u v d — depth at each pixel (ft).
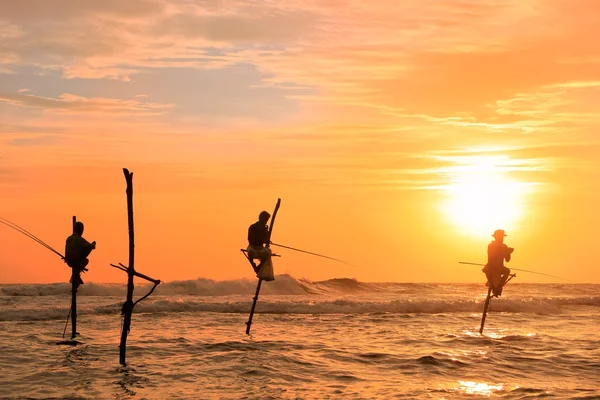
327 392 41.11
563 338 66.28
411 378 45.60
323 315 90.74
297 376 45.62
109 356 52.44
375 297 148.87
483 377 46.16
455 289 185.47
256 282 154.10
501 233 74.18
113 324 75.51
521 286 222.48
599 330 74.79
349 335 67.56
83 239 65.62
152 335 65.46
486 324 81.15
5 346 56.85
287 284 158.20
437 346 59.72
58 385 42.01
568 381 45.14
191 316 85.61
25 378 43.83
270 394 40.32
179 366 48.39
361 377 45.68
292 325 77.10
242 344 58.85
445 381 44.73
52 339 61.98
